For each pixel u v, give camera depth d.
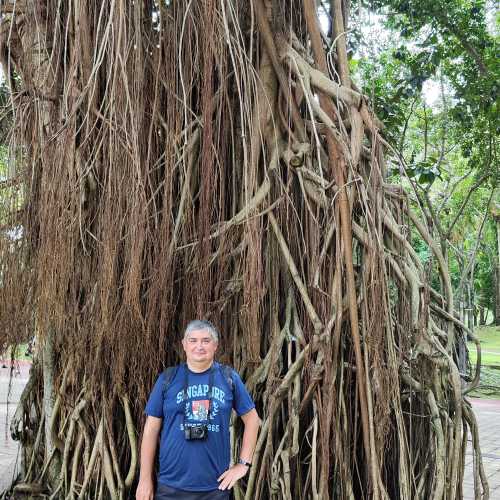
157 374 4.10
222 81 4.19
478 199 18.78
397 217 4.52
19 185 4.21
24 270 4.15
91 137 4.21
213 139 4.41
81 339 4.17
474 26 8.66
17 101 4.30
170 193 4.05
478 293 34.31
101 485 4.16
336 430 3.95
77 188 4.05
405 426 4.38
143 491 3.12
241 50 4.11
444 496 4.05
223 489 3.08
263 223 4.40
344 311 4.07
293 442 3.88
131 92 3.99
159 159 4.23
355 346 3.89
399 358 4.13
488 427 10.27
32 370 4.81
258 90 4.41
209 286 4.16
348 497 3.92
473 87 8.81
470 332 4.48
